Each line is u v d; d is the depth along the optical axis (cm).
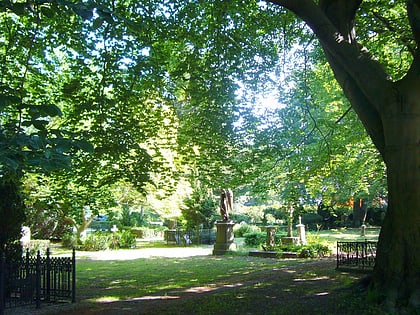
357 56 786
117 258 2261
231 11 1205
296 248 2095
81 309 968
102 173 1323
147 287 1297
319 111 1617
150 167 1254
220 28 1236
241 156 1533
